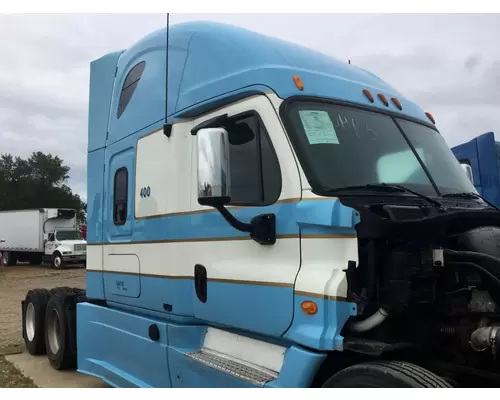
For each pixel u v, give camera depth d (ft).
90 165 19.95
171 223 14.43
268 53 12.27
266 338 11.59
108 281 18.06
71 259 93.45
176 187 14.23
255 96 11.93
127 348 16.51
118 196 17.63
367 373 9.23
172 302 14.28
